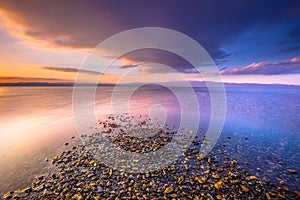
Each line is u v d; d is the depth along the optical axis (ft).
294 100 101.19
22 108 65.41
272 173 18.76
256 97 123.54
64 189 15.75
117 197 14.75
